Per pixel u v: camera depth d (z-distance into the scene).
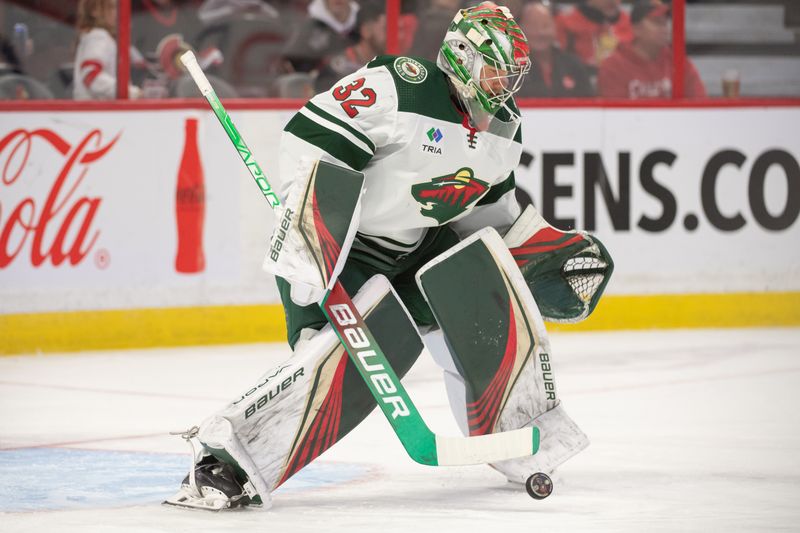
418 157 7.84
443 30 18.56
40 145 16.84
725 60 19.48
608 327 18.77
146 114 17.28
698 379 14.20
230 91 18.08
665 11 19.16
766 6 19.47
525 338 8.42
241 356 16.39
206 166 17.53
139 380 14.40
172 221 17.42
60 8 17.28
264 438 7.69
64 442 10.64
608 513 7.71
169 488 8.59
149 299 17.36
